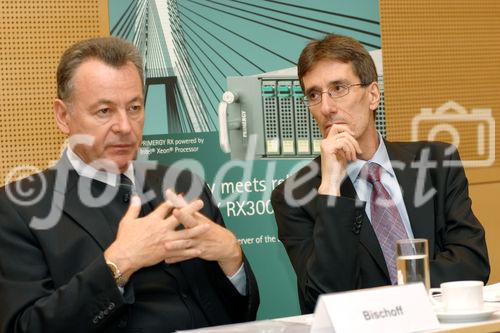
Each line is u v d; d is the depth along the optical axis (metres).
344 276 3.04
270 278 4.16
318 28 4.29
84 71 2.82
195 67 4.05
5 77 3.93
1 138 3.92
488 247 4.90
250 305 2.92
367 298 2.06
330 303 2.01
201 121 4.05
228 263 2.83
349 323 2.01
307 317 2.46
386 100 4.66
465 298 2.22
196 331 2.20
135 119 2.87
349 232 3.07
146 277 2.81
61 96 2.90
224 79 4.09
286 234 3.38
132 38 4.00
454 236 3.31
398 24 4.73
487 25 4.98
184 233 2.64
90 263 2.71
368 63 3.40
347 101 3.34
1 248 2.74
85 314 2.55
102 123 2.82
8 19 3.94
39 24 3.98
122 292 2.66
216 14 4.09
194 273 2.89
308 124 4.22
